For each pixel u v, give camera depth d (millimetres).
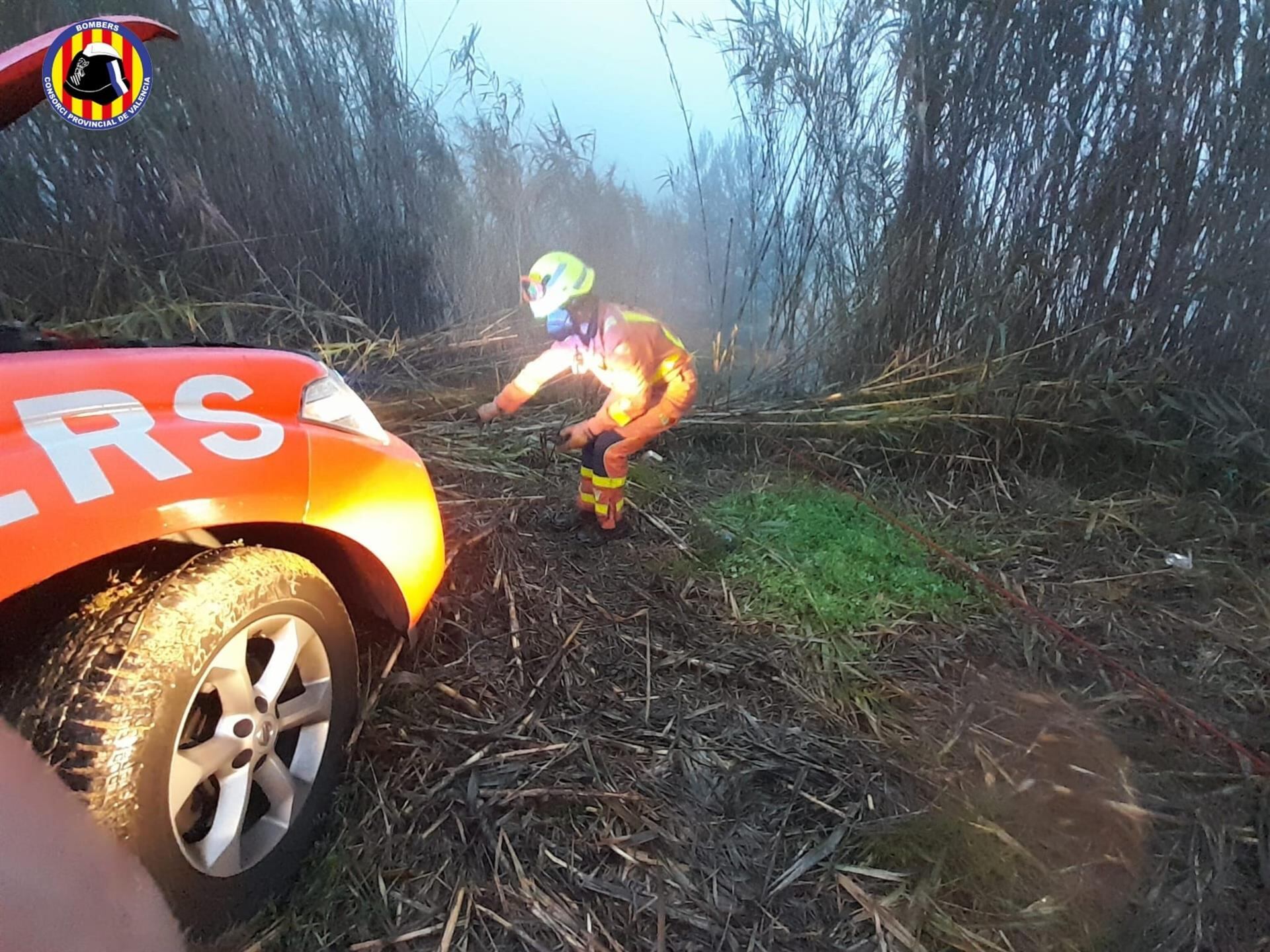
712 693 2799
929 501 4539
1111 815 2354
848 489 4566
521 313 5773
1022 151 4969
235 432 1796
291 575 1849
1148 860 2219
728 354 5469
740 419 4988
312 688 1957
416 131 5625
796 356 5660
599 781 2352
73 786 1397
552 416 4934
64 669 1486
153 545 1783
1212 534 4199
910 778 2467
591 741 2508
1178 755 2621
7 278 4500
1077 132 4867
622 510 3797
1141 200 4848
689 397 3514
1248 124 4758
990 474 4785
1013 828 2293
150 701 1480
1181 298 4980
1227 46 4656
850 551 3807
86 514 1435
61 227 4652
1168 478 4703
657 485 4332
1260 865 2234
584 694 2719
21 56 2045
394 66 5449
